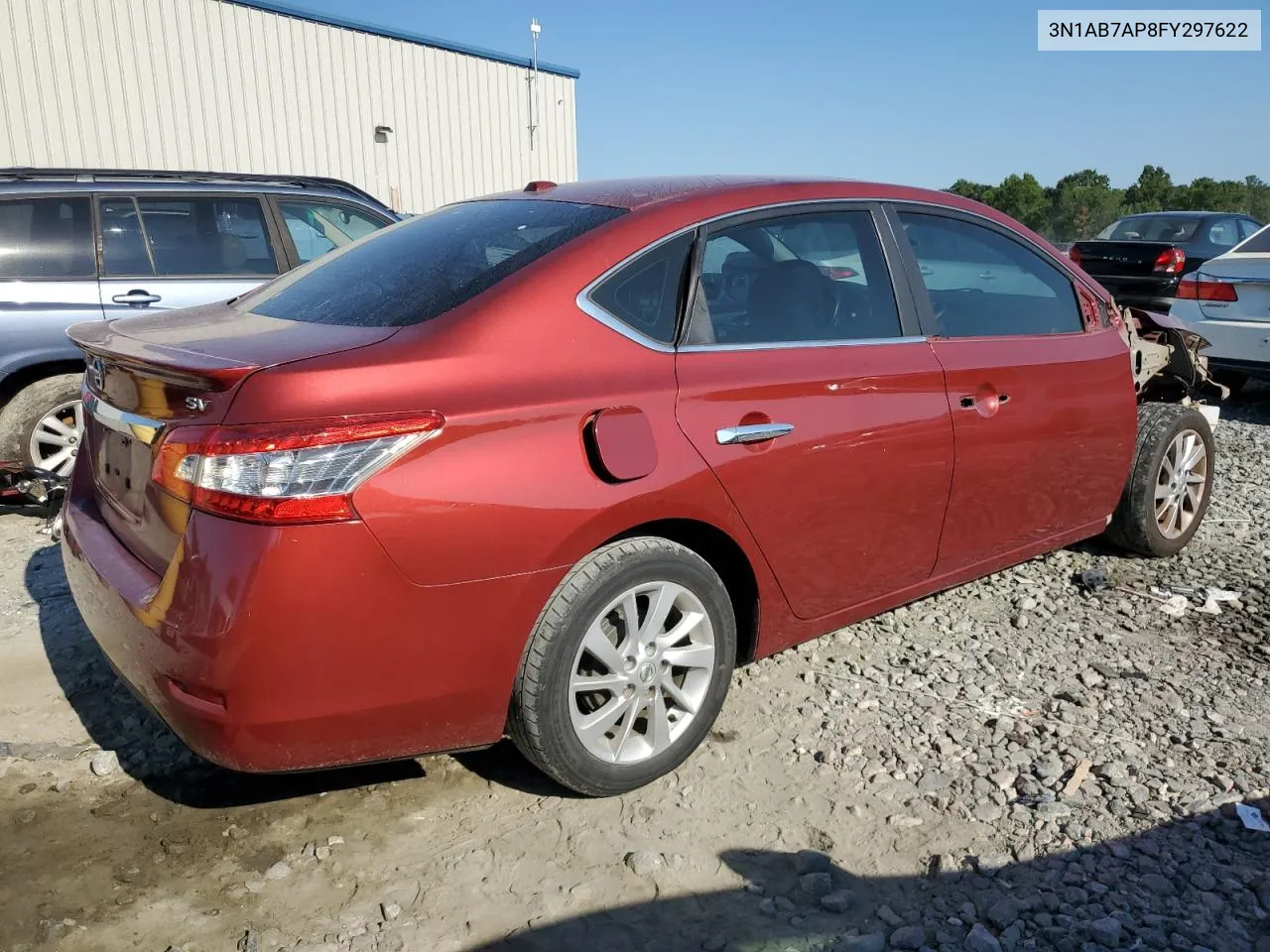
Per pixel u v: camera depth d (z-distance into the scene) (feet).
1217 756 10.00
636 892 8.08
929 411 10.87
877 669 11.81
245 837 8.76
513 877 8.25
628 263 9.21
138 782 9.57
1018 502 12.36
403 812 9.11
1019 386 11.94
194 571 7.38
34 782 9.53
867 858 8.50
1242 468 21.25
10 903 7.89
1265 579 14.74
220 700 7.42
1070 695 11.21
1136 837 8.73
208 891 8.08
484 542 7.85
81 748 10.13
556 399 8.27
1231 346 25.80
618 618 9.05
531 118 84.79
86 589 9.04
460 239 10.05
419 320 8.50
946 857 8.50
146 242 18.52
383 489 7.43
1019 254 12.84
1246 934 7.59
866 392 10.32
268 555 7.16
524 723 8.56
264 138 68.90
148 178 18.86
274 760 7.66
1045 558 15.55
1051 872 8.29
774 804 9.21
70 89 60.59
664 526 9.19
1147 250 39.68
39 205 17.69
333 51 71.61
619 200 10.02
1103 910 7.84
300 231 20.51
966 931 7.65
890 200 11.47
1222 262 26.07
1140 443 14.71
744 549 9.55
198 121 65.82
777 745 10.17
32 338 17.33
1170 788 9.44
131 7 62.13
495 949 7.47
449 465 7.70
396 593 7.57
